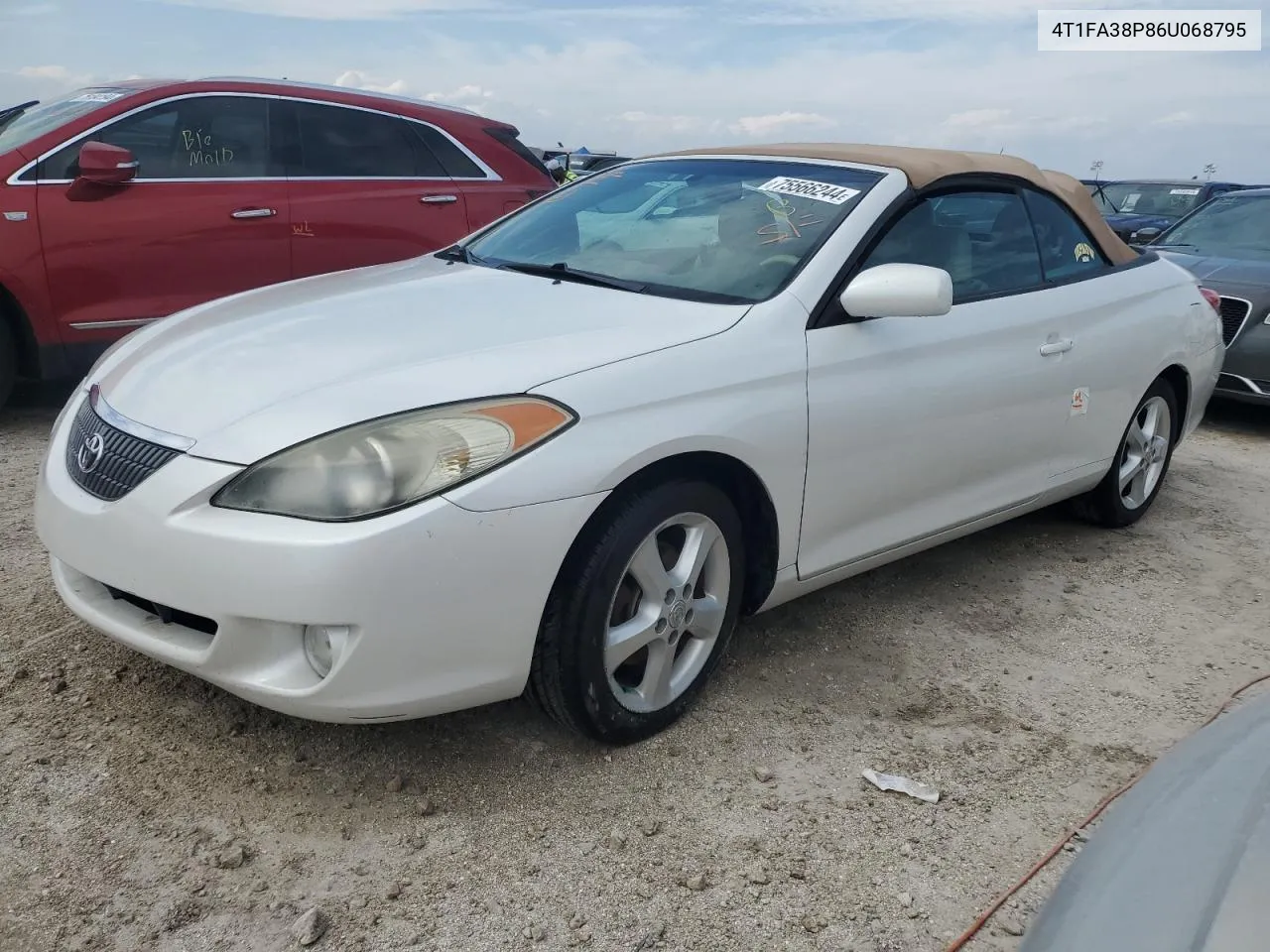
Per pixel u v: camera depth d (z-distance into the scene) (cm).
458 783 250
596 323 270
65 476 254
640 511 247
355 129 599
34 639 299
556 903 214
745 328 277
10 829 223
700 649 281
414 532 213
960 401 332
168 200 532
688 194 351
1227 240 774
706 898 219
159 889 211
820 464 291
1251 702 175
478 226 641
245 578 213
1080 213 414
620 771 259
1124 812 150
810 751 274
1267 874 121
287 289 327
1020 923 217
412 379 233
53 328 511
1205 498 525
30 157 502
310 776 249
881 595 376
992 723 295
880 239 317
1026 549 434
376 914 208
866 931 213
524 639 233
